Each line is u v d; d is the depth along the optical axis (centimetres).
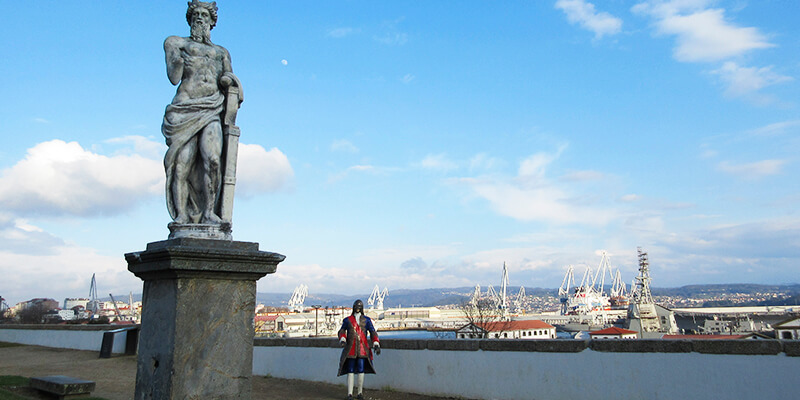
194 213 557
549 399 770
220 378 500
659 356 688
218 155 564
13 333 2066
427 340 921
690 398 657
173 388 468
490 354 841
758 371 614
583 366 748
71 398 788
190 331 487
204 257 491
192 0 598
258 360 1212
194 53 573
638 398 696
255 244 546
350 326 870
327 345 1071
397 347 962
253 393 948
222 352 505
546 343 786
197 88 570
